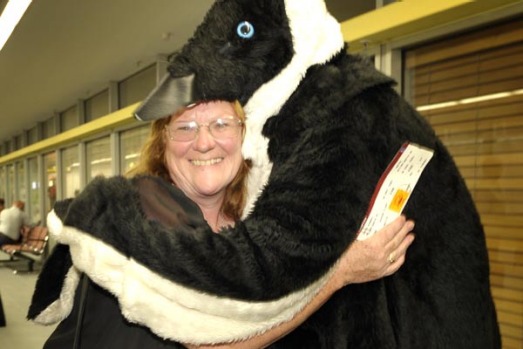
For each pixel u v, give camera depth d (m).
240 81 0.87
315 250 0.74
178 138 0.97
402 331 0.92
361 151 0.82
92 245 0.69
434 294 0.94
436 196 0.95
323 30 0.89
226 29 0.87
